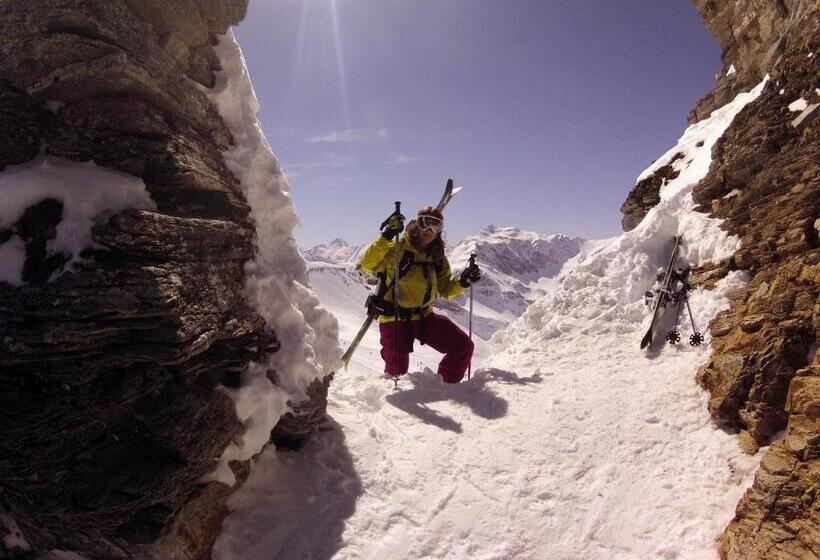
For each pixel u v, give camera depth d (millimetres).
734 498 3557
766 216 5637
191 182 3381
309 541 3521
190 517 3188
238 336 3508
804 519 2906
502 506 3842
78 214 2861
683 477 3877
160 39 3486
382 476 4141
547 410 4934
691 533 3416
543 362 6117
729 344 4727
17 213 2828
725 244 6156
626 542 3467
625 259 7312
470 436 4676
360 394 5512
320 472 4113
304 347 4133
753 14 10516
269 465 4016
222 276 3549
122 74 2996
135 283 2721
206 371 3443
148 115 3221
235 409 3512
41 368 2711
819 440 3143
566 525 3652
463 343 6074
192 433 3090
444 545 3537
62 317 2584
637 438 4348
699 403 4582
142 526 2924
